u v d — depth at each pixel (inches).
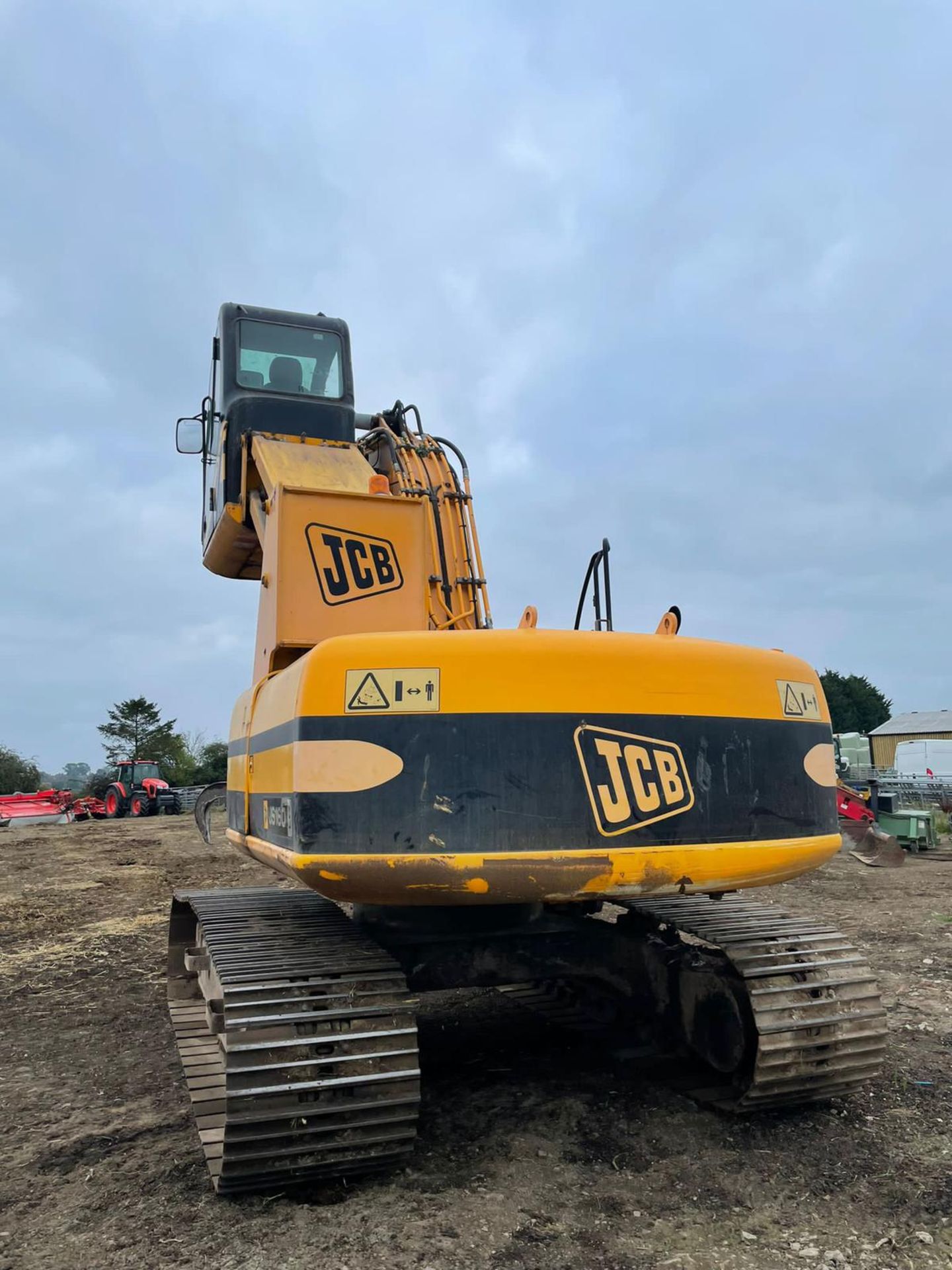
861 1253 111.3
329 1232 117.6
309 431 206.5
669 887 128.0
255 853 163.5
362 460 196.7
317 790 124.6
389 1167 133.1
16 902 442.0
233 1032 123.9
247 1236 117.3
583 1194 126.6
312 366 214.1
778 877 138.9
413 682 126.1
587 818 124.8
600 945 176.4
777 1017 143.0
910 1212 120.7
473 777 123.8
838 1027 145.9
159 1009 239.5
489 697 125.8
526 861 122.2
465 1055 187.8
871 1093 161.9
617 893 125.7
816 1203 123.6
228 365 208.5
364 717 125.4
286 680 140.3
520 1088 167.2
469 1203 124.3
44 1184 135.9
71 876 539.8
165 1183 134.0
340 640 129.1
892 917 338.6
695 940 194.9
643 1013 183.2
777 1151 139.3
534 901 126.0
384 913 168.2
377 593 166.9
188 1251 114.0
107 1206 127.6
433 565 191.5
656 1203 124.2
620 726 128.6
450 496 198.8
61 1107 169.2
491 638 128.7
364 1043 127.5
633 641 133.3
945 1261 109.5
